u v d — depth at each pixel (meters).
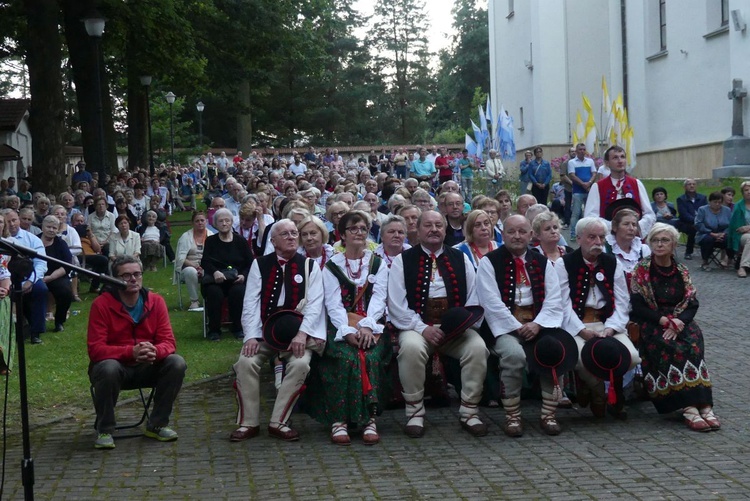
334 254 7.35
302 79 74.69
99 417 6.85
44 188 22.09
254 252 11.89
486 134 34.12
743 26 27.75
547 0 39.00
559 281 7.36
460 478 5.99
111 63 33.31
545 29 39.12
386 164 39.56
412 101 83.44
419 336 7.12
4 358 9.12
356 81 79.88
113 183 24.59
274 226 7.24
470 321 6.98
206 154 52.38
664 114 34.03
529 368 6.94
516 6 42.72
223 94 34.94
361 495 5.71
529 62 40.94
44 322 10.98
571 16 39.00
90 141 26.81
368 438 6.83
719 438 6.70
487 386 7.77
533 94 40.19
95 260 14.55
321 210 13.41
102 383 6.80
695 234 16.88
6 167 37.06
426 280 7.22
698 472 5.95
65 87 58.41
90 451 6.79
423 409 7.11
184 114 68.69
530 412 7.62
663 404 7.15
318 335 7.03
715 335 10.32
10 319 9.16
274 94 74.56
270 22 31.73
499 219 10.35
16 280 5.07
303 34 33.22
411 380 7.03
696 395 7.00
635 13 35.94
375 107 81.50
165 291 14.69
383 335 7.21
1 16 27.27
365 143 80.06
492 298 7.19
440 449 6.66
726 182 27.17
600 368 7.00
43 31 22.08
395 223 8.01
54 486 6.03
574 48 39.09
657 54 34.06
